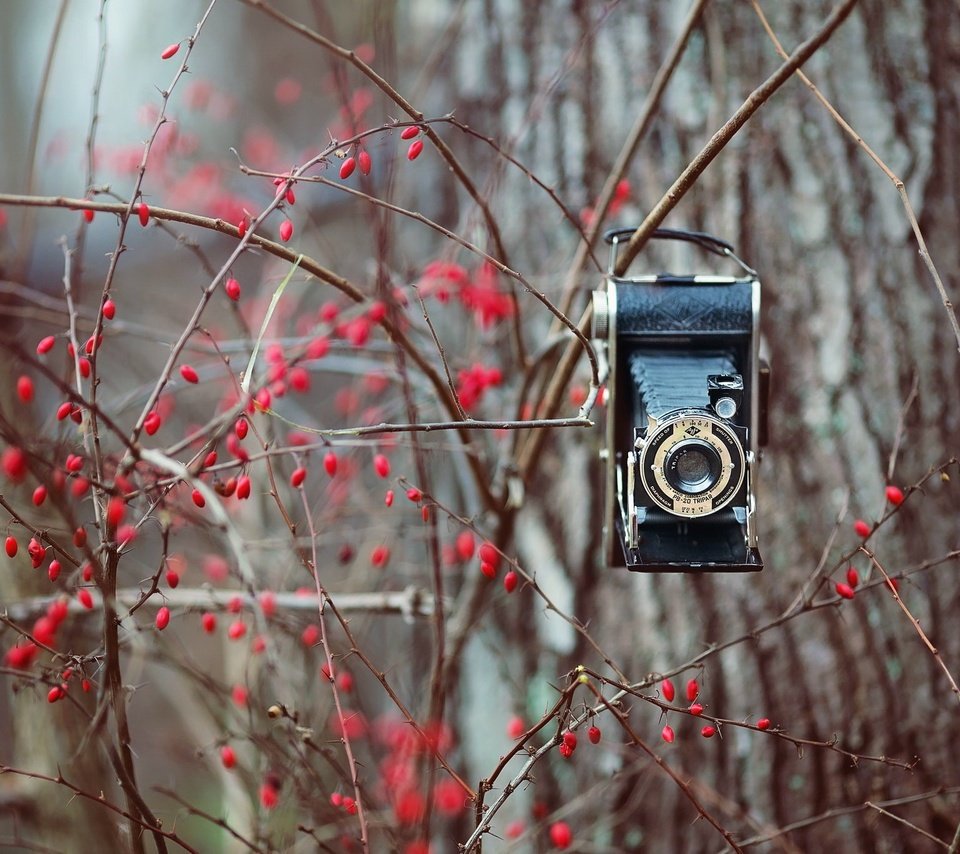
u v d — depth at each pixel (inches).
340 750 71.4
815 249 71.2
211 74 130.9
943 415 71.2
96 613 67.5
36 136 68.9
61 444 60.1
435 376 64.1
